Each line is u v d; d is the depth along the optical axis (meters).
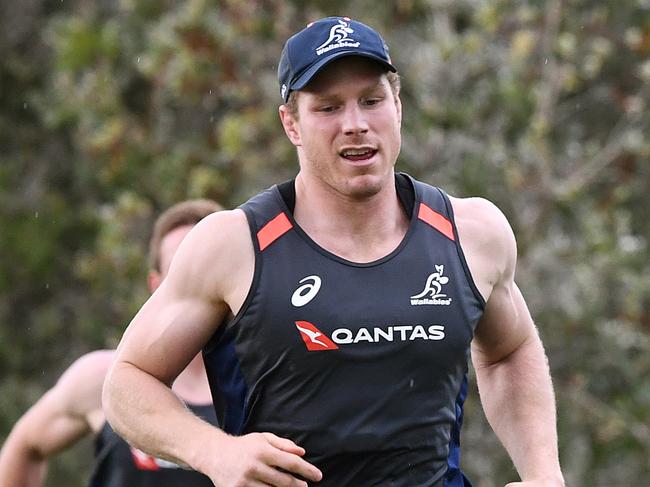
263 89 34.81
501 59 33.56
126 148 38.06
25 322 48.00
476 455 31.67
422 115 32.62
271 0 34.94
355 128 11.54
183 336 11.91
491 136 33.34
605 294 33.47
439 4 34.78
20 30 51.66
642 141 34.22
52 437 18.45
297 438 11.78
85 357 18.80
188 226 17.56
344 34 11.70
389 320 11.68
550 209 33.12
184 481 17.48
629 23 33.97
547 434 12.64
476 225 12.27
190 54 34.59
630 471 34.62
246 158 34.62
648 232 36.19
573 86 34.50
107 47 39.31
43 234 48.22
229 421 12.16
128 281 37.81
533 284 32.50
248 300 11.70
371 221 11.97
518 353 13.05
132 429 11.89
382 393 11.70
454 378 12.05
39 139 50.41
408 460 11.88
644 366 34.03
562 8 33.69
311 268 11.75
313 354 11.62
